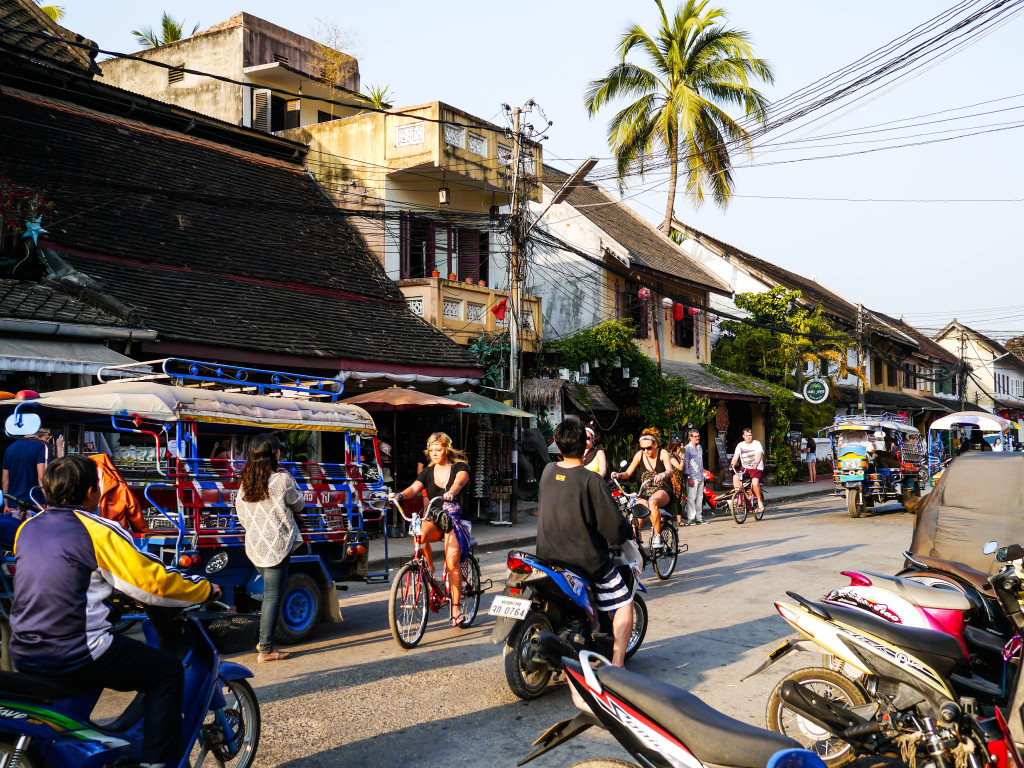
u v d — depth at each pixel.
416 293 17.77
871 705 4.24
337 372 13.83
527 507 19.44
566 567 5.68
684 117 29.72
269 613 6.75
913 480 19.81
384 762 4.66
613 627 5.88
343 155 19.14
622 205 31.97
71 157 14.52
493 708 5.59
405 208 18.80
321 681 6.21
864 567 10.93
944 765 3.79
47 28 16.34
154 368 11.44
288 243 16.89
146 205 14.88
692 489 17.67
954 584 5.31
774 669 6.42
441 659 6.85
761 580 10.22
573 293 23.88
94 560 3.46
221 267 14.73
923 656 4.20
